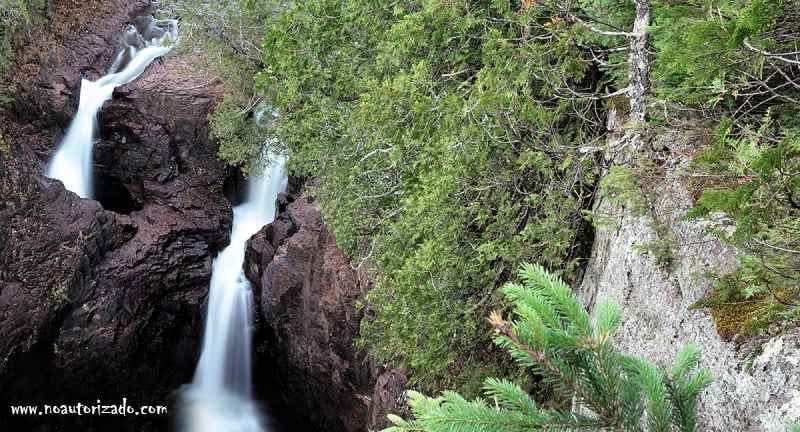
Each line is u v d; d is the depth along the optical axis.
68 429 14.96
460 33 6.37
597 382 1.66
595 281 5.46
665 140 4.44
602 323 1.72
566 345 1.67
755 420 2.64
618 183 4.17
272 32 9.34
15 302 12.84
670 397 1.73
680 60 3.02
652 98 4.48
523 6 5.27
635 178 4.18
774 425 2.49
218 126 14.22
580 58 5.27
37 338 13.25
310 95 9.53
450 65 7.03
